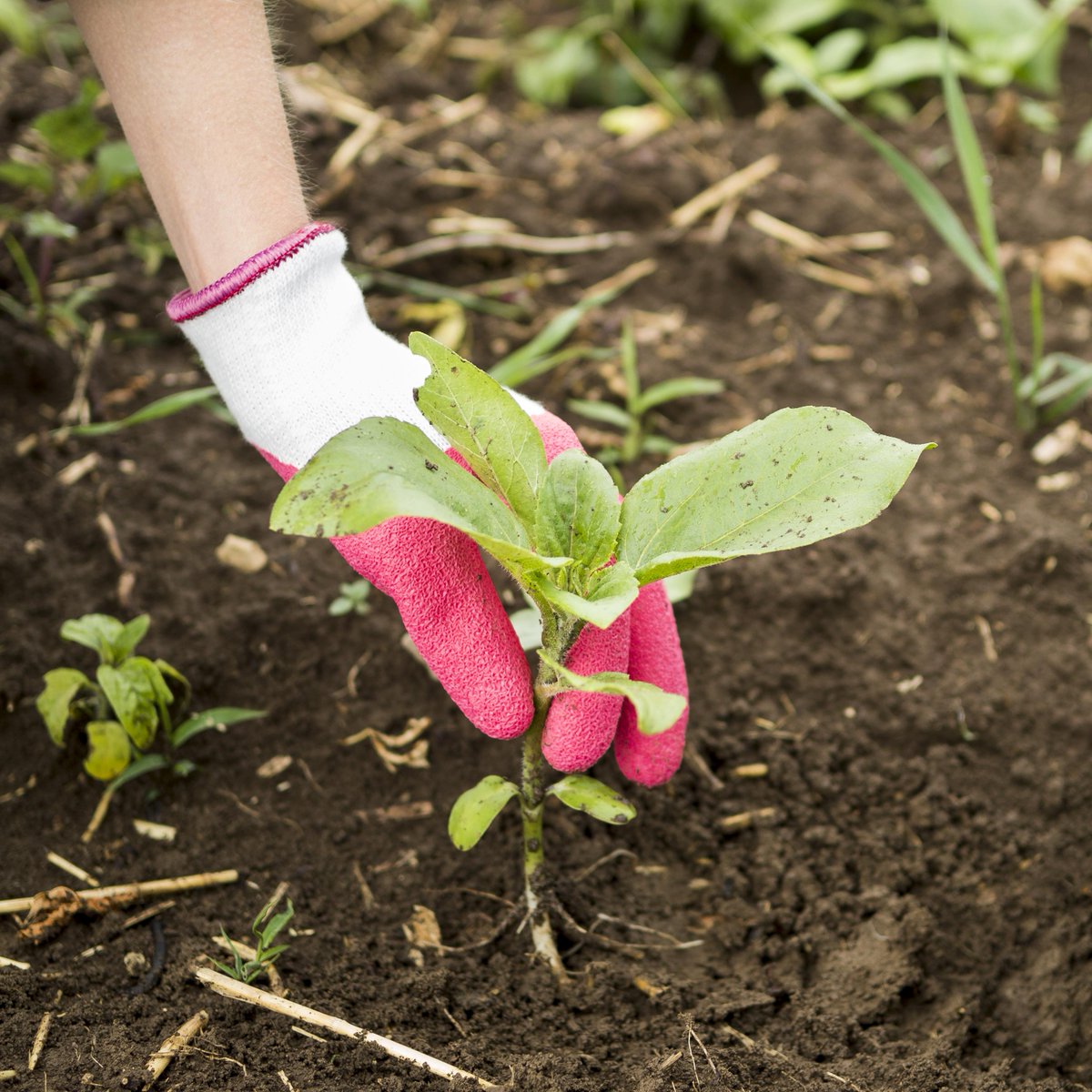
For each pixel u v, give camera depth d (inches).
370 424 41.3
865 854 49.3
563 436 45.0
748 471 42.3
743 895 48.6
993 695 51.8
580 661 43.6
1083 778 50.4
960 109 55.9
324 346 44.9
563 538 42.6
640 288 63.3
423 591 43.7
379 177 68.2
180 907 47.5
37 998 45.7
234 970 45.9
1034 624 53.4
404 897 48.1
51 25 74.9
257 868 48.4
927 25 83.9
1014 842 49.4
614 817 44.1
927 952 47.8
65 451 55.6
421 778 50.2
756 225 66.6
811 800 50.2
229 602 52.8
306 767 50.3
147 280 60.8
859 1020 46.4
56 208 61.4
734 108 82.2
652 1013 46.3
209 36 43.8
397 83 76.8
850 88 76.6
